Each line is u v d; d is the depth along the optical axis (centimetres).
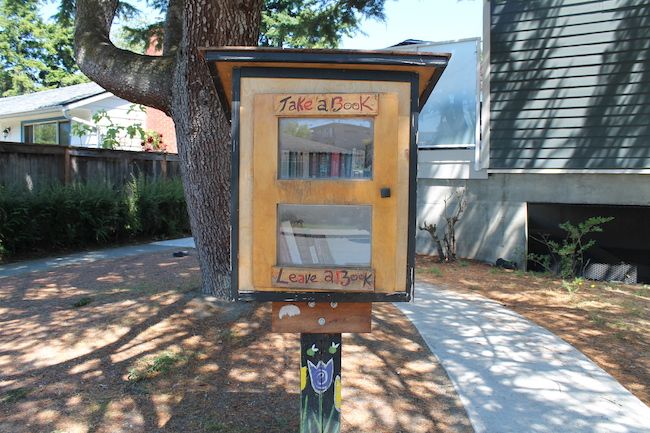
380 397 350
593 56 764
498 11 822
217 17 420
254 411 324
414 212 226
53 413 317
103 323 453
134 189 1024
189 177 470
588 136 773
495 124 836
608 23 752
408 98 224
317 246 229
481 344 457
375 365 400
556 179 802
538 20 795
